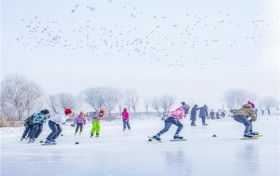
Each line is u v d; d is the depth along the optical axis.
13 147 13.50
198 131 21.55
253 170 6.59
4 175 6.92
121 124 43.06
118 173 6.80
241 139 13.96
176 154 9.59
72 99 99.06
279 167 6.87
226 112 93.75
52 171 7.23
